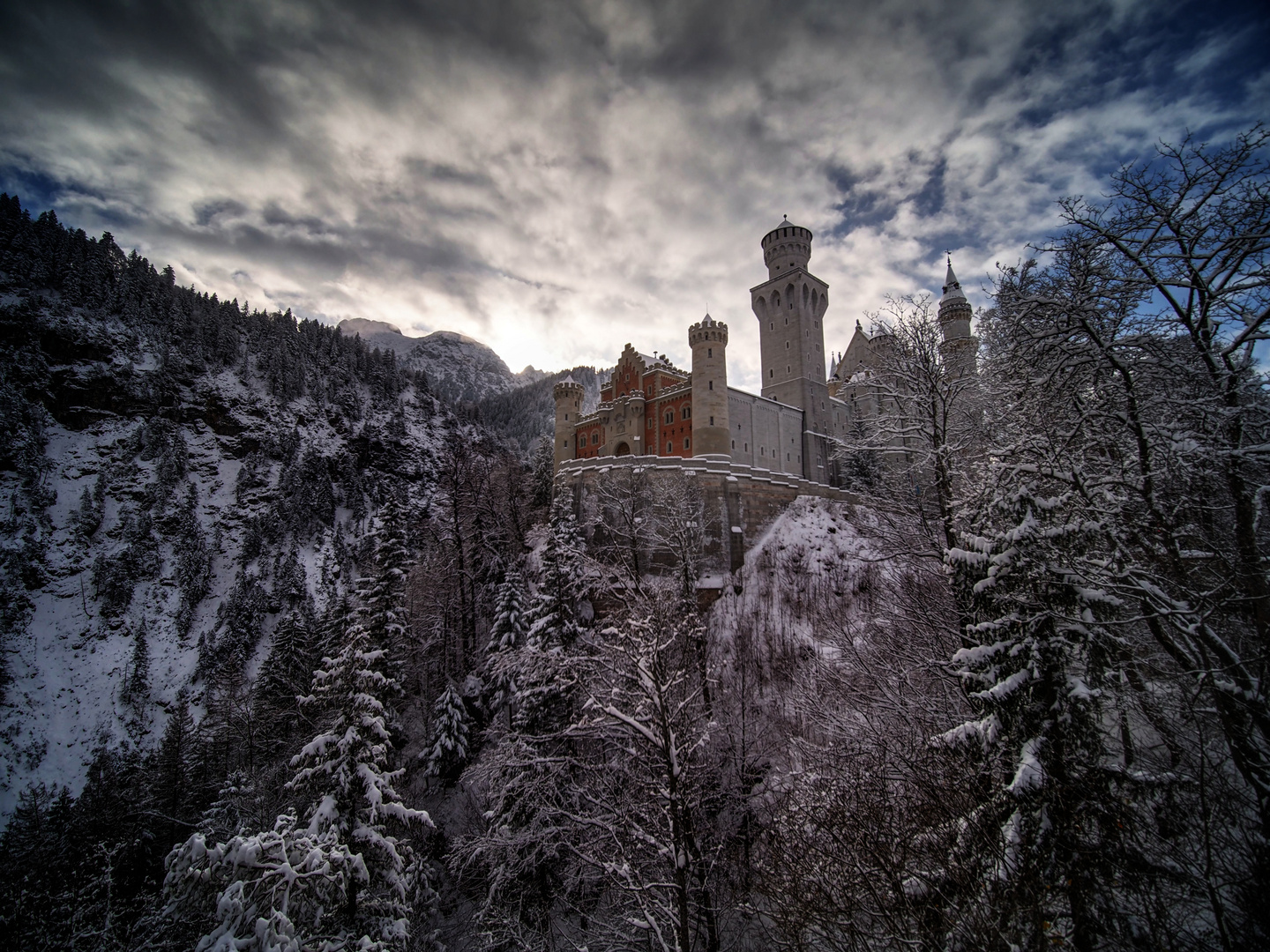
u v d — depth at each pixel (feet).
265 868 35.63
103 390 417.08
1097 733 30.99
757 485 180.86
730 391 198.18
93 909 78.18
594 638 84.38
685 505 148.05
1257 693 30.81
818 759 60.95
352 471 474.08
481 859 76.95
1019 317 46.52
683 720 56.70
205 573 341.62
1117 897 28.60
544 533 185.98
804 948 37.81
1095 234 43.06
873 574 111.24
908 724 56.59
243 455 447.42
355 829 53.06
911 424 72.02
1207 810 27.17
